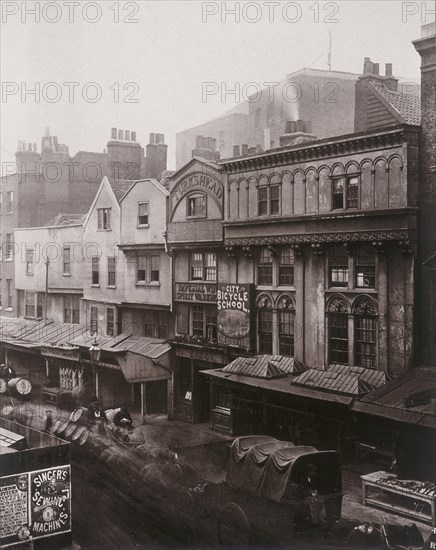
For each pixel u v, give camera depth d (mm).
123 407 24516
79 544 16141
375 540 14250
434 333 19125
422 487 16250
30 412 27797
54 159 33250
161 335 28047
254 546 14594
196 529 16078
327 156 21156
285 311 23047
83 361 28703
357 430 19234
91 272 30906
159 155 29125
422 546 14523
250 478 15359
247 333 23797
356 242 20531
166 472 18094
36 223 33938
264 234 23219
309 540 14211
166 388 27328
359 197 20203
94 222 30734
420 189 19156
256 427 22500
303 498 14398
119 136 30016
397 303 19562
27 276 34281
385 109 20438
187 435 23609
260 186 23469
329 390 19891
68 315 32344
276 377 22062
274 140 24594
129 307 28922
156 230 27641
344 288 21031
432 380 18453
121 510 17703
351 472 19250
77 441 23203
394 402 18109
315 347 21922
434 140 18859
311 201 21734
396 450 17891
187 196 26375
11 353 32594
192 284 26219
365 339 20625
